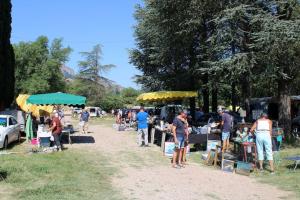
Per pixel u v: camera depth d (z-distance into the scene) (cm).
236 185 1142
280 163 1510
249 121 2630
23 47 6681
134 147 2009
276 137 1812
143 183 1132
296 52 2050
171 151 1723
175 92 2722
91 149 1895
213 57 2377
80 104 2109
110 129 3409
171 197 970
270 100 3122
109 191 1012
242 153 1482
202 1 2450
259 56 2056
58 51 7162
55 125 1805
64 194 945
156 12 3005
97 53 7938
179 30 2869
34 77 6625
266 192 1055
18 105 2986
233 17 2073
